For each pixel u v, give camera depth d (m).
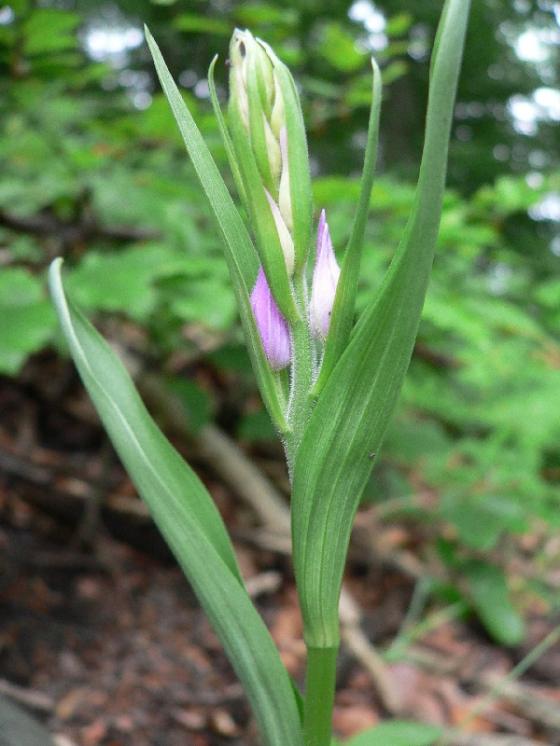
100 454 0.47
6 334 0.27
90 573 0.39
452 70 0.11
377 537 0.47
